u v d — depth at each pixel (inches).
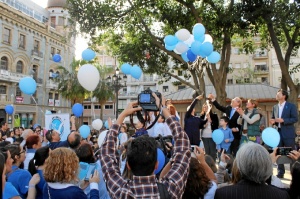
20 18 1268.5
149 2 543.5
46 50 1438.2
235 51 1811.0
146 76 1974.7
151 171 75.0
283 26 545.6
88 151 166.9
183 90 807.1
